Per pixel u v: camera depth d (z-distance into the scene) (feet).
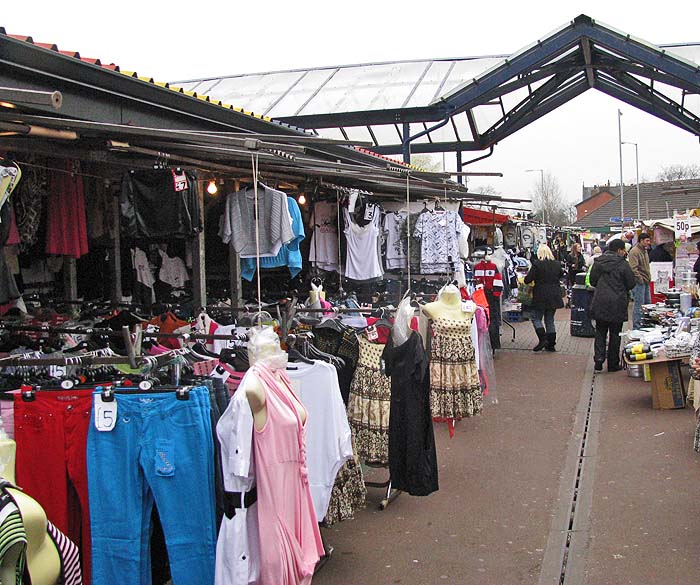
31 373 13.37
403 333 17.40
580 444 24.66
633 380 34.83
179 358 12.12
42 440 11.73
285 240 21.25
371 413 17.80
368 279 30.01
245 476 11.12
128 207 16.99
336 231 30.45
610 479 20.79
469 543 16.88
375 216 30.32
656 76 50.60
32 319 19.10
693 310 30.94
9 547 7.40
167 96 17.61
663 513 18.04
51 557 8.38
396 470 17.58
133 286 24.36
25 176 18.04
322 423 14.24
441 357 22.86
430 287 32.27
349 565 15.78
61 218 19.12
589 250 108.37
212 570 11.41
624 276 36.63
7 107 13.41
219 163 20.36
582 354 43.57
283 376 12.32
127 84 16.22
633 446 23.89
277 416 11.69
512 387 34.27
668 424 26.25
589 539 16.78
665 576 14.78
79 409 11.67
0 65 13.21
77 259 24.58
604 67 52.75
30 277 22.36
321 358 15.66
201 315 19.08
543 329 44.78
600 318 36.70
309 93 53.67
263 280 30.27
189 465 11.30
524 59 46.21
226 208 21.57
